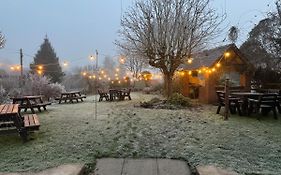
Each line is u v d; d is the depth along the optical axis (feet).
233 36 57.67
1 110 20.61
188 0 46.21
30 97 35.94
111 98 53.57
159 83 75.72
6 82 62.18
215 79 46.06
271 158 16.42
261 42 54.08
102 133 22.17
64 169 14.49
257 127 25.04
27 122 21.01
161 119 28.86
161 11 45.91
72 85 97.86
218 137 21.11
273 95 29.76
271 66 50.42
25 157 16.40
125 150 17.87
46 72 107.24
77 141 19.71
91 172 14.67
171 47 45.68
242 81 47.47
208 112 34.83
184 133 22.39
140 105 42.14
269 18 52.11
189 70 53.26
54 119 29.25
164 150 17.88
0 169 14.53
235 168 14.71
